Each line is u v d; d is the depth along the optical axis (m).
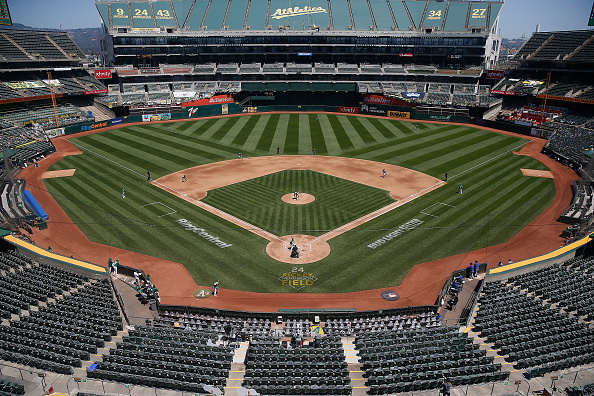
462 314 28.17
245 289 31.22
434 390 20.27
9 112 78.38
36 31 95.12
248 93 108.25
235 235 39.41
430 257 35.47
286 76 106.31
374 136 78.94
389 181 53.91
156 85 103.00
